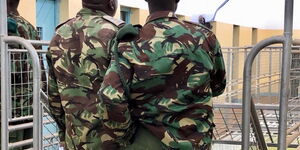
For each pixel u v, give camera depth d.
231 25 11.93
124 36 1.73
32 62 2.34
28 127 2.80
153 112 1.71
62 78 2.04
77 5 6.20
